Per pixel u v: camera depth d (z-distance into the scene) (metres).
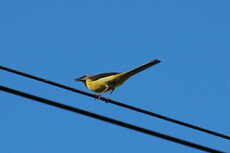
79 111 10.36
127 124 10.67
